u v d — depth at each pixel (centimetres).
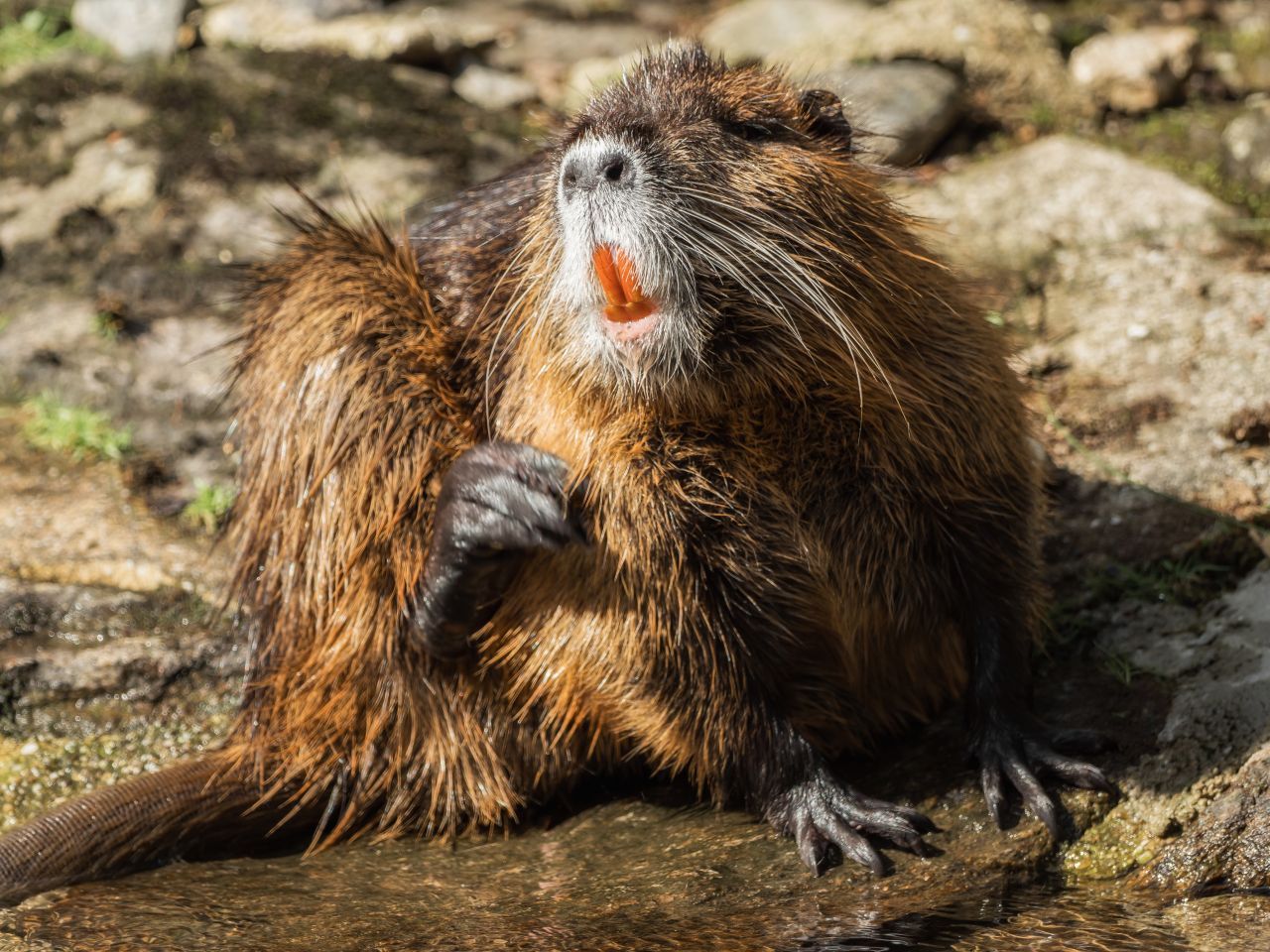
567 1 2244
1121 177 1555
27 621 1159
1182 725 927
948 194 1571
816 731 971
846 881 866
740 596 927
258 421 1046
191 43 2006
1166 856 855
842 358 902
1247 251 1433
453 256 1066
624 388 894
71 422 1373
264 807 1004
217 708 1123
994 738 927
